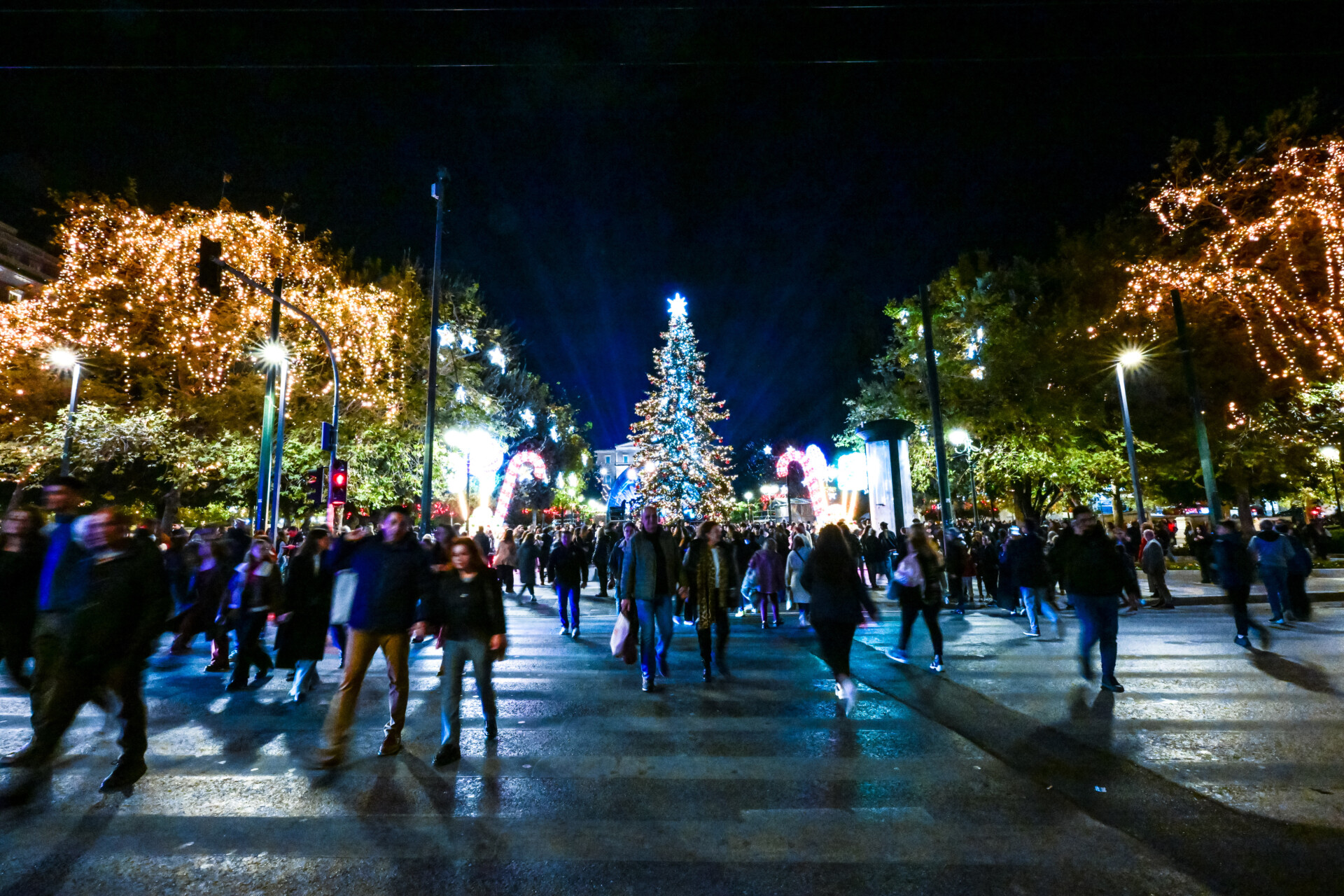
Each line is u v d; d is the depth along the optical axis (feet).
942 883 11.03
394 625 17.13
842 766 16.52
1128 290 82.33
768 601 41.73
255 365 87.25
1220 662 28.22
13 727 19.94
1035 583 36.78
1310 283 72.64
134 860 11.94
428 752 17.79
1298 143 72.23
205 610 29.58
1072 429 87.92
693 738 18.86
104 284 81.30
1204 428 59.00
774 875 11.34
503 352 129.18
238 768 16.66
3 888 10.98
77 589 14.85
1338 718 20.18
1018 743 18.20
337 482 55.16
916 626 40.98
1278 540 39.14
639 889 10.94
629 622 25.16
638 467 120.16
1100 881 11.03
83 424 74.02
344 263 97.81
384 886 11.06
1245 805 14.02
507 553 59.11
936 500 108.78
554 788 15.31
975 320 92.63
